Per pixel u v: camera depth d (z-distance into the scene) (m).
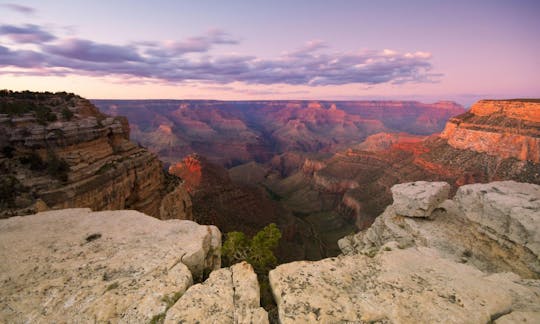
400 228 19.41
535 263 11.96
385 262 7.99
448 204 20.59
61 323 5.68
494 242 14.11
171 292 6.64
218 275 7.31
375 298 6.31
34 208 22.17
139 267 7.79
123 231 10.38
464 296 6.41
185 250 8.91
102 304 6.15
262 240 13.80
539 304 6.28
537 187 15.34
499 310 6.04
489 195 14.59
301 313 5.86
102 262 8.12
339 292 6.56
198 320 5.66
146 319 5.78
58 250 8.88
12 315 5.91
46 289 6.78
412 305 6.07
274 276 7.29
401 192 19.55
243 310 5.99
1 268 7.80
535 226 11.94
